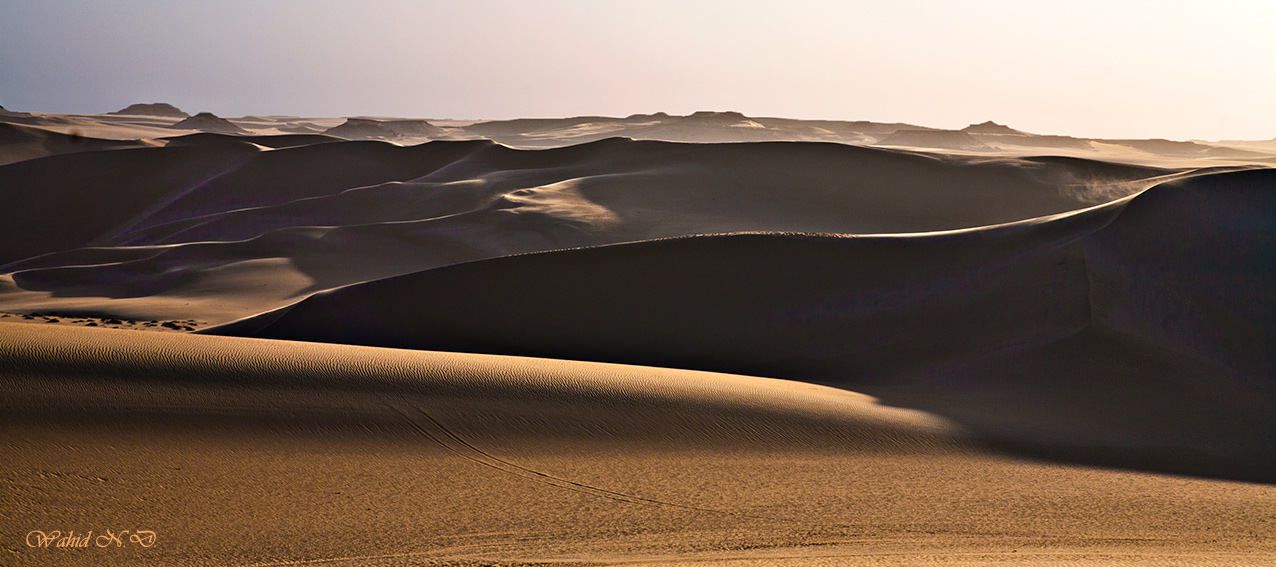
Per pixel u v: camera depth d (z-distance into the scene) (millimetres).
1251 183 23375
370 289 23688
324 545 7031
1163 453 11695
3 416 8734
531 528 7520
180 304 33125
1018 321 17844
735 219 51562
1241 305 18391
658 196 55031
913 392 14602
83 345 10633
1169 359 15859
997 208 54875
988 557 6691
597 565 6367
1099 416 13430
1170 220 21109
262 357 11156
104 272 39562
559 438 9734
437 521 7602
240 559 6734
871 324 19141
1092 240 20281
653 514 7930
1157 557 6809
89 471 8062
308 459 8781
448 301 22531
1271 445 12648
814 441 10250
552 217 47938
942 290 19906
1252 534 7891
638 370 13305
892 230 52500
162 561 6633
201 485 8039
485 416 10078
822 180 58312
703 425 10383
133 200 83625
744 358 18734
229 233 56875
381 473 8609
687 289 21656
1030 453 10773
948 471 9625
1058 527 7906
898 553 6914
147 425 9047
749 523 7770
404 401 10258
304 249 42250
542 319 21438
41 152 113625
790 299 20766
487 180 62844
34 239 77188
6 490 7527
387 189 60812
